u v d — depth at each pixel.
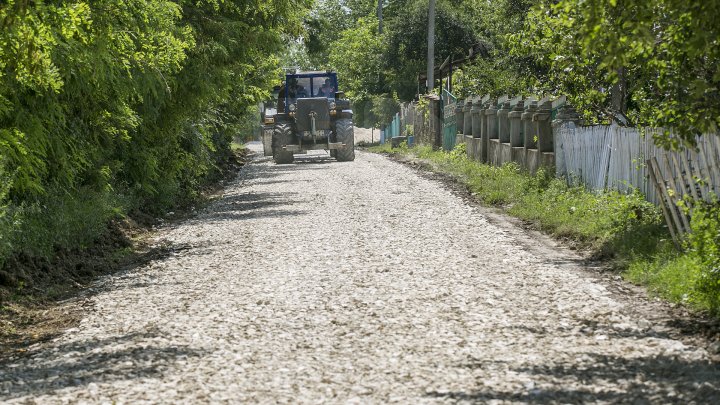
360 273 25.86
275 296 23.02
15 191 29.88
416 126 104.19
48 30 22.30
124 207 39.44
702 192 26.25
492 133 63.34
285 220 39.50
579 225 32.47
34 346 19.69
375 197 48.00
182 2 41.44
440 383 15.27
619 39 16.69
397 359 16.86
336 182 59.94
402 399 14.48
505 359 16.67
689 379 15.08
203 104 47.19
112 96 35.00
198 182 58.34
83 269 28.70
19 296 24.59
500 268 26.20
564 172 43.81
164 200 46.47
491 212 40.97
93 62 29.27
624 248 27.42
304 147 89.00
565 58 33.41
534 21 37.53
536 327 19.19
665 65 21.94
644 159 32.31
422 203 44.16
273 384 15.50
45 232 29.14
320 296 22.86
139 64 33.50
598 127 38.22
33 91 29.39
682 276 22.09
